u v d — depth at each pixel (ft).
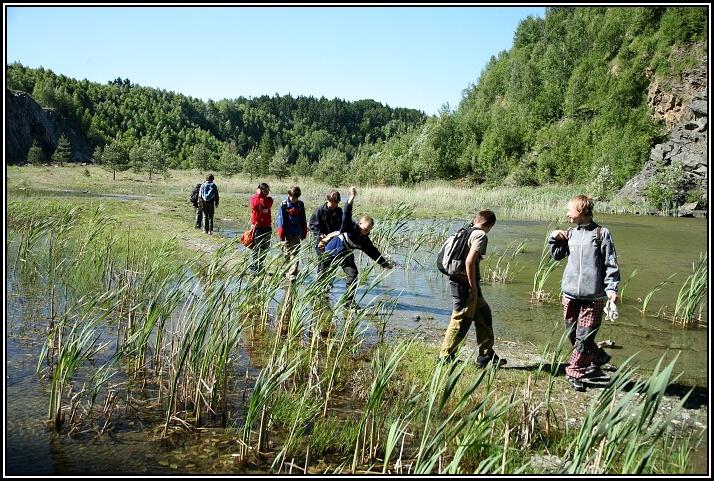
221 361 17.11
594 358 19.56
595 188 143.84
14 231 45.09
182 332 20.10
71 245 41.09
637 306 31.63
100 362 20.47
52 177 164.04
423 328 27.09
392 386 19.26
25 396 17.04
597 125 194.90
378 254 29.66
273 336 24.31
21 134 274.16
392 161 244.01
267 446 14.58
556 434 16.03
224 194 139.33
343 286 35.35
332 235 29.84
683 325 27.78
